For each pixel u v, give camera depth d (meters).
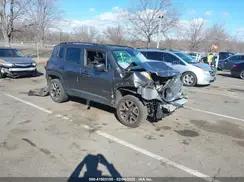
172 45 43.25
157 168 4.68
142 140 5.85
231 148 5.63
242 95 11.66
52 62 8.77
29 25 29.34
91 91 7.54
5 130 6.18
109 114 7.60
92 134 6.10
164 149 5.43
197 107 8.96
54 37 49.06
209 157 5.17
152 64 7.20
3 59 13.77
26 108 8.04
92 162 4.81
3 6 25.17
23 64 13.85
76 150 5.26
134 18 35.44
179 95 7.04
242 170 4.74
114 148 5.41
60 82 8.55
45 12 31.16
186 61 14.10
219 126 7.04
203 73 13.20
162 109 6.52
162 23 35.06
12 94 9.94
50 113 7.57
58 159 4.88
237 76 18.89
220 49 49.66
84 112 7.73
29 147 5.32
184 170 4.65
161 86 6.69
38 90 10.28
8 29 26.11
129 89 6.68
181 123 7.11
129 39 38.75
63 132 6.16
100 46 7.34
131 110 6.62
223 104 9.62
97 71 7.25
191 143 5.80
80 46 7.90
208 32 47.66
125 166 4.71
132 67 6.81
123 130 6.41
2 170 4.45
